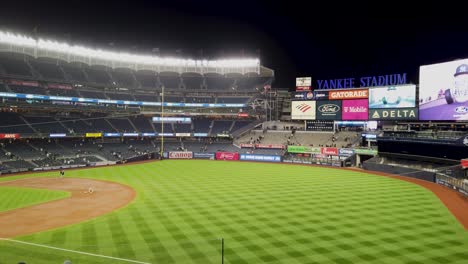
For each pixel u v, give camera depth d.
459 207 31.52
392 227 25.03
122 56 89.25
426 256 19.39
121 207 32.06
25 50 76.00
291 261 18.73
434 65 55.44
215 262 18.58
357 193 38.53
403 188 42.03
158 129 88.81
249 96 96.19
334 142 76.69
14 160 62.28
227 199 35.09
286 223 26.19
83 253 19.75
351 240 22.16
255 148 84.12
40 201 35.25
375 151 64.56
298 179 49.81
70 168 65.25
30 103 69.38
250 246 21.08
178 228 24.97
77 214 29.67
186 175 54.12
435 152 54.53
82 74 84.69
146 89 91.56
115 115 86.75
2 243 21.64
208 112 93.12
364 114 68.31
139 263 18.27
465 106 51.00
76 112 81.12
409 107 60.88
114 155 75.94
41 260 18.61
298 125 89.00
